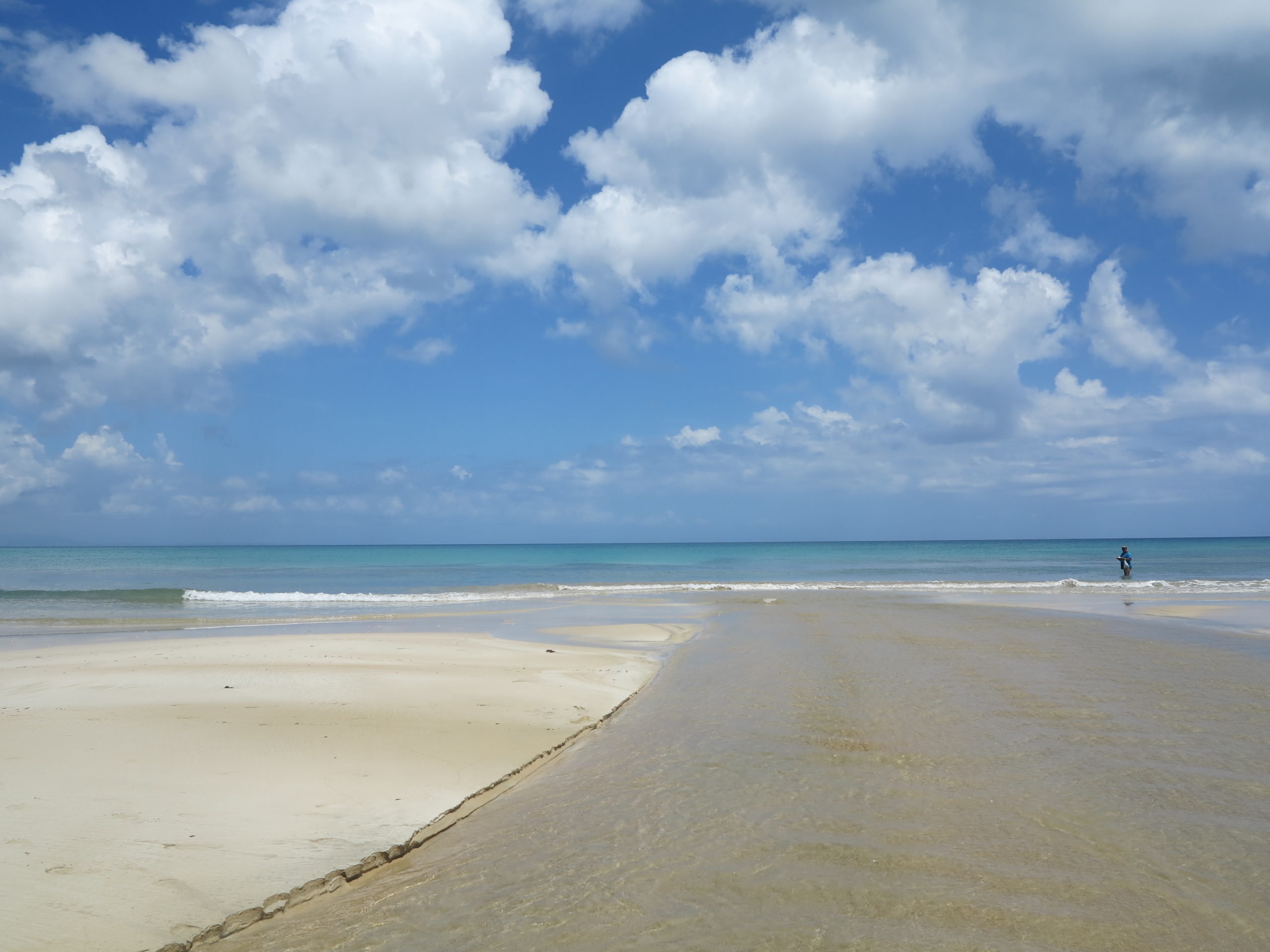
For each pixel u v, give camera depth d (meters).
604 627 23.36
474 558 100.31
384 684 13.12
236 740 9.14
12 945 4.51
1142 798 7.32
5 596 36.09
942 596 34.59
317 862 5.92
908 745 9.26
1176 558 82.62
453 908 5.29
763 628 22.30
